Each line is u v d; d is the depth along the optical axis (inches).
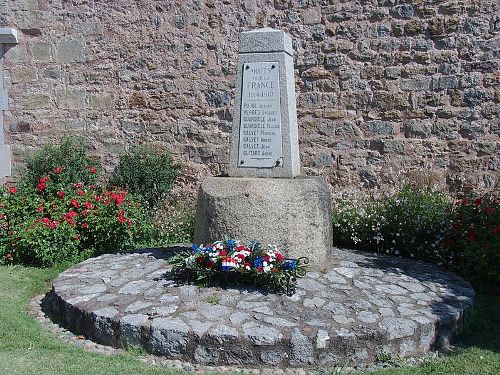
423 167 279.1
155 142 310.7
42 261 229.8
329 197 193.9
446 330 155.2
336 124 290.0
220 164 304.0
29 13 316.5
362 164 287.1
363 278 181.9
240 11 299.1
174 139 308.8
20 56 318.7
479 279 213.3
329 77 290.2
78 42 314.0
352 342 140.4
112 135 314.0
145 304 155.7
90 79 314.5
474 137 272.5
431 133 277.9
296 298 158.6
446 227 228.4
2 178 320.5
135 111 311.7
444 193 266.5
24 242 226.1
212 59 303.0
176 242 256.7
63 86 316.8
